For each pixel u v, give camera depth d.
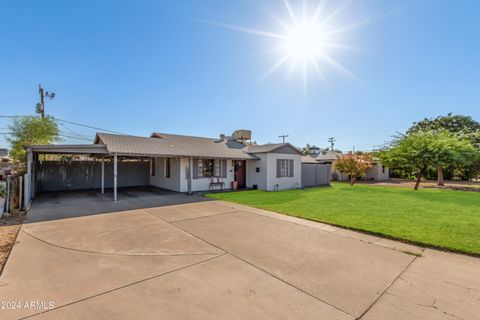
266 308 2.47
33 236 4.94
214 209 8.08
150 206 8.57
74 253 4.01
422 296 2.73
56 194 11.59
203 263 3.65
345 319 2.29
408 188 15.77
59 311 2.38
